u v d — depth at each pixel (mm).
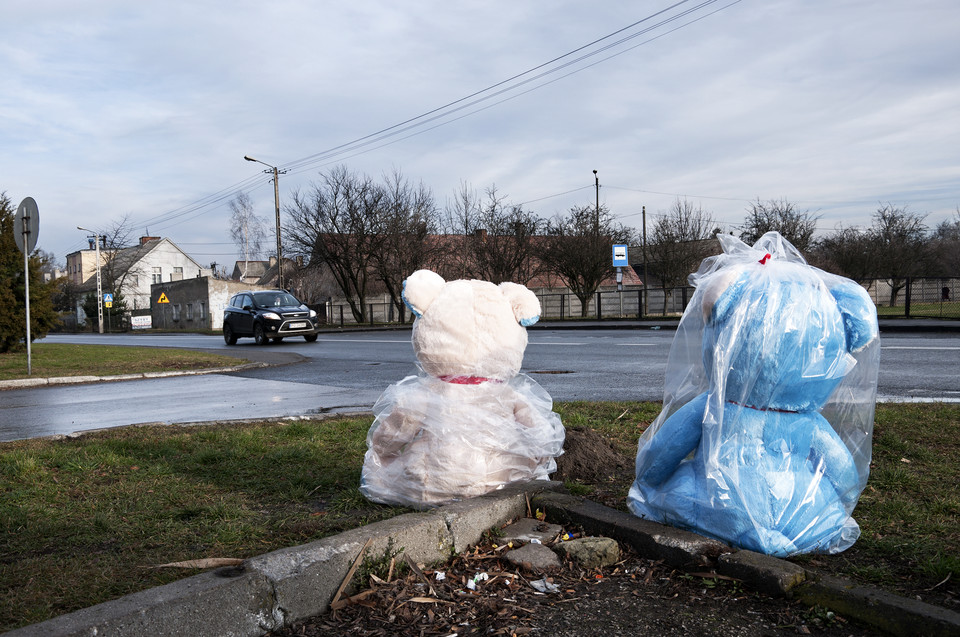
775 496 2584
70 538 2977
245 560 2359
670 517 2844
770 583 2352
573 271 35375
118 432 5547
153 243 71938
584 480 3820
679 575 2557
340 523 3057
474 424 3203
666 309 34625
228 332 21281
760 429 2621
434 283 3283
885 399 6512
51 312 16359
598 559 2668
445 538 2793
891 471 3670
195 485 3863
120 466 4324
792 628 2143
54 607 2289
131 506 3449
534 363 11336
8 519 3215
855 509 3174
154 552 2789
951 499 3256
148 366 12531
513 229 35375
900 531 2893
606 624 2199
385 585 2471
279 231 36469
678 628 2162
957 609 2145
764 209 38469
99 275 49156
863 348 2730
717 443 2662
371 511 3293
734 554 2510
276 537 2953
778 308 2553
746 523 2590
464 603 2379
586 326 23297
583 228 35219
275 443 4984
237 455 4547
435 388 3268
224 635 2131
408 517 2811
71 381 10727
